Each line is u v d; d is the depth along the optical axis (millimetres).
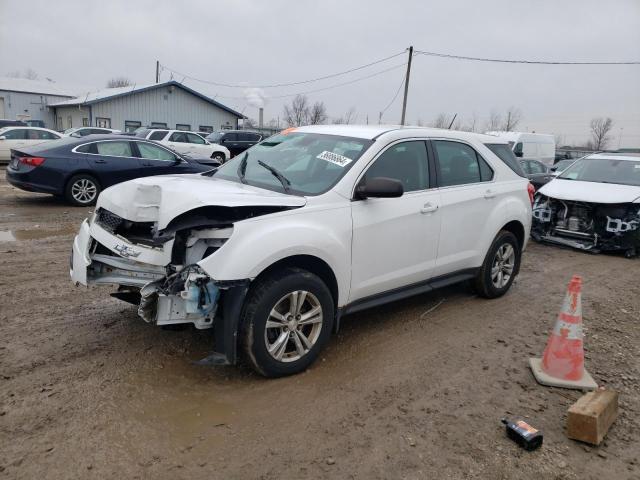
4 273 6004
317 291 3842
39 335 4344
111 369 3826
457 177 5207
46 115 45031
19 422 3125
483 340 4746
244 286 3482
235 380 3770
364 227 4160
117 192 4062
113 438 3031
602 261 8320
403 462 2963
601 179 9484
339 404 3529
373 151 4387
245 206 3555
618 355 4559
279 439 3117
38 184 10703
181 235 3611
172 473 2777
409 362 4219
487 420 3432
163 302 3453
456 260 5160
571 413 3238
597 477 2928
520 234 6047
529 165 14789
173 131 21469
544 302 5957
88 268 3941
